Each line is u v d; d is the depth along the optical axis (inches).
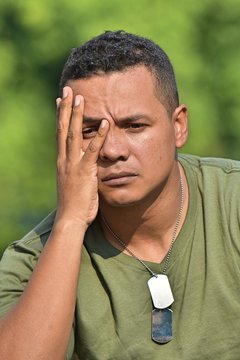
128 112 189.0
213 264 195.3
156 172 191.3
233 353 194.2
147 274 197.9
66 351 192.7
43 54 637.9
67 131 193.8
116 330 196.5
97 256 199.5
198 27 620.7
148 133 190.4
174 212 198.2
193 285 195.6
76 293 195.3
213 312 194.2
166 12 600.4
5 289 199.5
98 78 189.8
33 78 644.1
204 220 198.7
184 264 197.3
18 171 629.3
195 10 614.5
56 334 190.1
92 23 594.6
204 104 603.5
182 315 195.0
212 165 204.5
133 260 198.5
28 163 632.4
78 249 193.0
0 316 196.4
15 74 643.5
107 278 198.2
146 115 189.9
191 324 194.4
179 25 602.5
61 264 192.1
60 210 194.9
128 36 194.2
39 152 636.7
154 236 198.2
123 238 199.0
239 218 197.2
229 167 204.5
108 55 190.2
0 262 203.9
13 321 190.5
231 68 619.2
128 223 197.2
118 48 191.0
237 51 624.1
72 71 192.2
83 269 200.1
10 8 634.2
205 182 201.6
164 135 192.4
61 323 190.4
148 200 194.9
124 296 197.0
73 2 605.0
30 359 189.2
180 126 200.1
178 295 196.5
